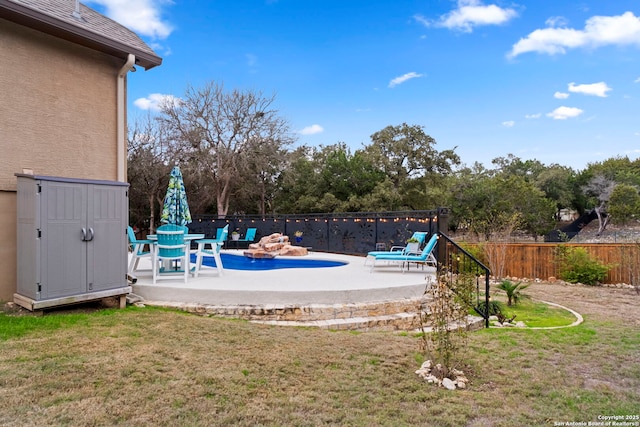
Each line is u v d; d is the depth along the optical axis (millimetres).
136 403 3150
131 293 6863
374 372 4191
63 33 6516
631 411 3605
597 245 15109
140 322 5359
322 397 3523
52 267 5332
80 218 5625
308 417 3150
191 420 2967
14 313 5359
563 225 44719
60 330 4797
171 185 8273
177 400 3248
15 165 6156
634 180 37656
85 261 5668
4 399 3066
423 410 3414
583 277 14711
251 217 17641
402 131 34688
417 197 34625
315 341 5121
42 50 6500
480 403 3645
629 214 35656
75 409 2992
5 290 5992
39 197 5219
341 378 3984
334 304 6738
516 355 5156
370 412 3316
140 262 10680
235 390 3520
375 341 5289
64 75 6809
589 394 3994
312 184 32250
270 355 4480
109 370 3730
